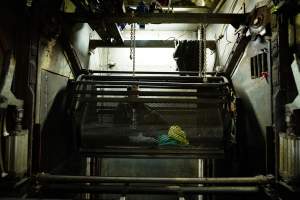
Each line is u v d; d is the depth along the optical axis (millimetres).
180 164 6254
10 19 2934
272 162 3219
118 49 8469
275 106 3068
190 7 6906
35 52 3348
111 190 3293
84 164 5234
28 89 3197
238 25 4266
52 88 3914
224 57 5703
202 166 5691
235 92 4738
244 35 4121
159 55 8469
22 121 3158
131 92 4242
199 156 4012
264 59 3541
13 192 2791
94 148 4082
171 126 4070
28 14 3211
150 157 4004
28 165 3156
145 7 4941
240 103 4414
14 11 3021
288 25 3004
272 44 3201
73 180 3256
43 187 3270
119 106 4246
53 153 3932
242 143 4289
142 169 6266
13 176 2703
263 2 3631
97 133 4047
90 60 6418
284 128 3025
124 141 4059
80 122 4086
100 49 7840
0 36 2717
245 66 4266
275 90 3141
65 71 4547
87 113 4227
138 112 4191
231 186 3529
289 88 3000
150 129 4062
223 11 6133
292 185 2689
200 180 3250
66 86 4453
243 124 4352
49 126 3793
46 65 3719
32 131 3225
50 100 3838
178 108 4242
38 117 3387
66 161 4371
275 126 3080
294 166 2648
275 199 2943
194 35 8586
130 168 6250
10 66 2746
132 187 3305
